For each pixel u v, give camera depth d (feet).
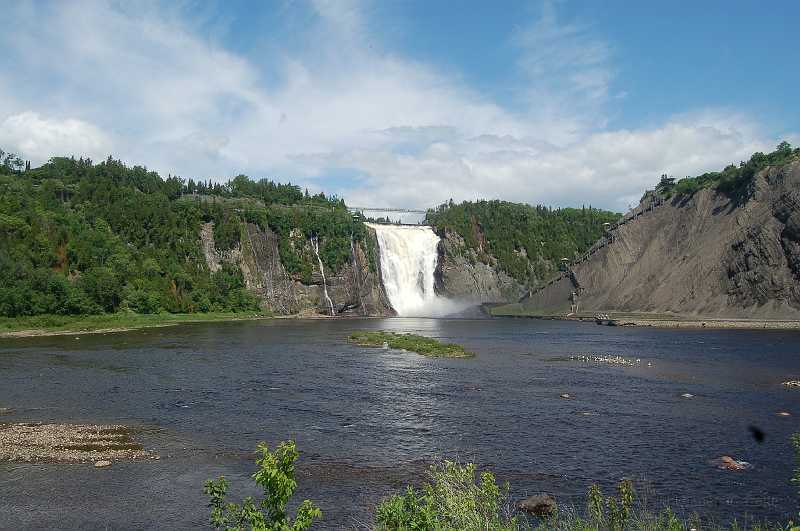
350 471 84.74
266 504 41.29
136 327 380.78
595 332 333.01
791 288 359.66
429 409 124.88
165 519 67.87
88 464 87.81
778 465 85.71
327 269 615.16
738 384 152.46
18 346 254.47
